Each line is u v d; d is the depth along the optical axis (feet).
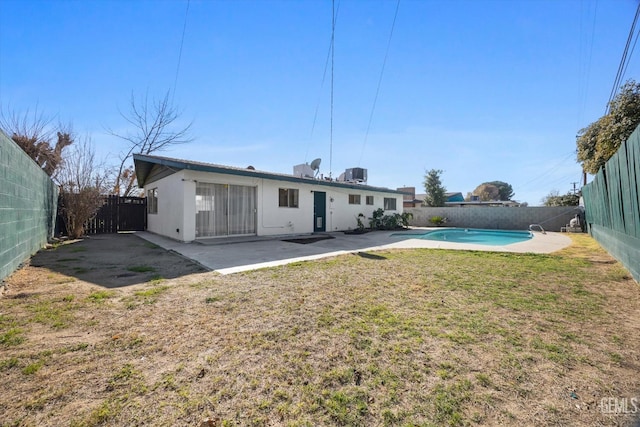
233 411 5.63
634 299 12.51
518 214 58.90
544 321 10.11
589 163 40.73
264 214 36.55
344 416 5.50
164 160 29.58
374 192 55.57
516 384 6.53
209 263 19.66
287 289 13.69
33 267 17.95
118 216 43.91
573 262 20.67
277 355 7.71
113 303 11.56
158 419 5.38
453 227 64.28
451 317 10.36
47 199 27.25
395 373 6.91
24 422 5.27
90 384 6.41
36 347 8.01
